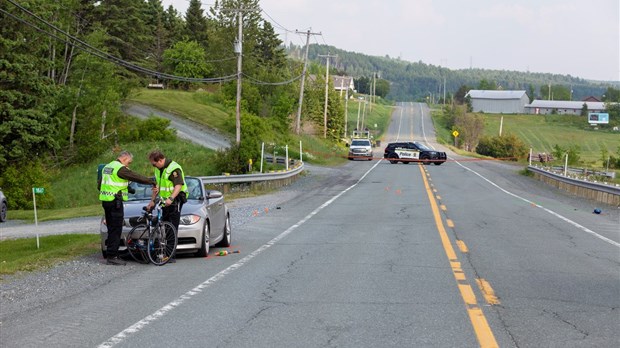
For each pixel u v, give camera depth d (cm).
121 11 9244
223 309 924
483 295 1018
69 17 7131
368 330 808
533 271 1241
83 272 1252
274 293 1034
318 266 1288
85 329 817
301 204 2744
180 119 8044
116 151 6222
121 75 9144
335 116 10900
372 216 2261
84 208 3494
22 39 4725
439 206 2634
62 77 7300
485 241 1656
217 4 11062
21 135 4434
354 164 6706
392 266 1284
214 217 1499
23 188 4366
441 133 15938
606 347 738
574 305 956
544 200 3114
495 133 16225
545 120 19300
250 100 9431
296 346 738
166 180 1350
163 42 11744
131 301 984
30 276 1215
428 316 880
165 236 1338
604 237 1786
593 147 14175
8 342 761
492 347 732
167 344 747
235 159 4450
